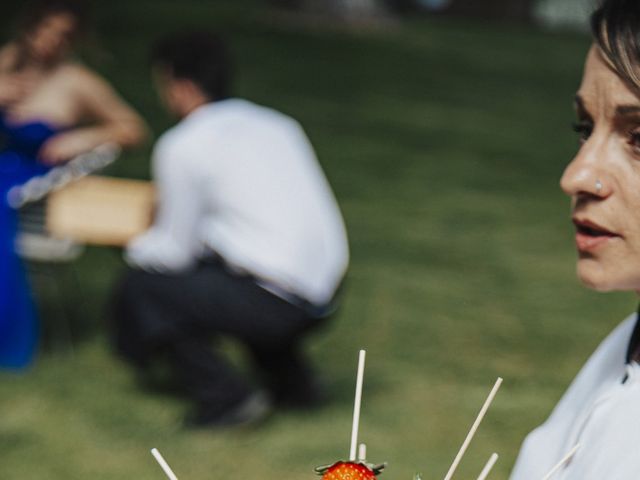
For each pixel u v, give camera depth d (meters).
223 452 3.98
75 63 5.16
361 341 5.18
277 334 4.02
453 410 4.42
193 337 4.07
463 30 19.45
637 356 1.06
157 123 10.05
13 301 4.68
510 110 12.67
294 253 3.94
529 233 7.52
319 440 4.09
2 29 12.98
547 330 5.48
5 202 4.66
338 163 9.27
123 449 3.98
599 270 0.97
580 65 16.94
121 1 16.03
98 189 5.06
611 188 0.95
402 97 12.69
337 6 17.00
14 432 4.09
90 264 6.16
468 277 6.36
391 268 6.42
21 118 4.95
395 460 3.95
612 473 0.90
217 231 3.97
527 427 4.28
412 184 8.75
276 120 4.12
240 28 15.56
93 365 4.80
